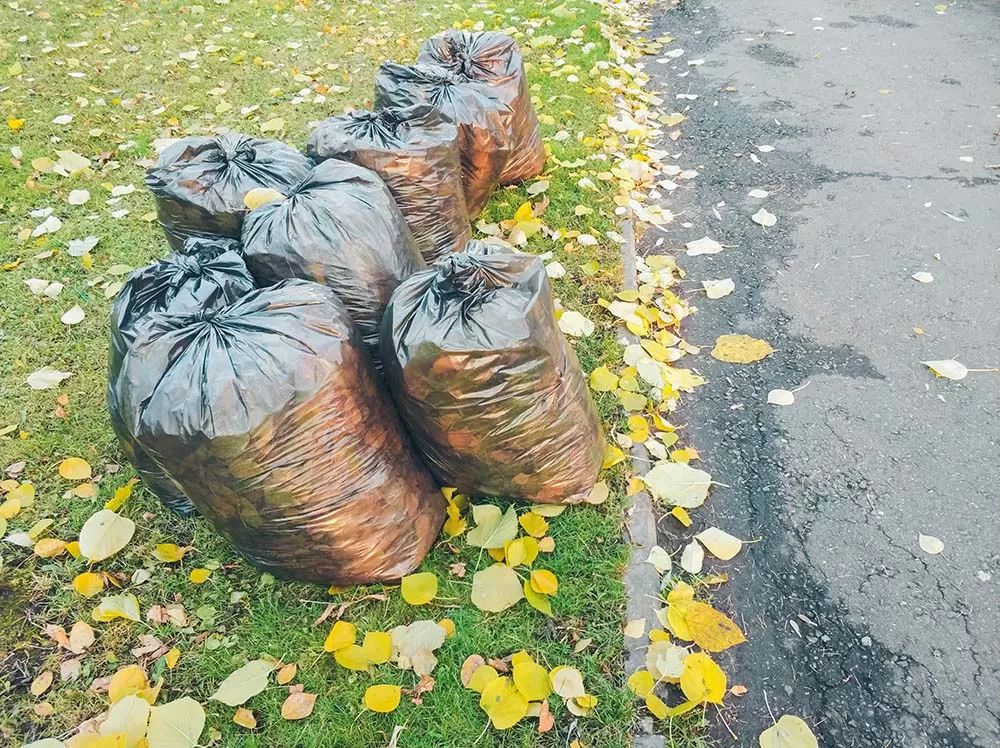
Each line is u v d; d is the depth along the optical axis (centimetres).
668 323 339
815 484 271
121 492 267
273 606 233
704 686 204
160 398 196
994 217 389
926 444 281
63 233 400
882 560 245
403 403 227
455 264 219
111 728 198
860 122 480
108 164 449
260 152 321
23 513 267
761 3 667
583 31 588
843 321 338
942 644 222
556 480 245
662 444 283
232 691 205
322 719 205
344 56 568
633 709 204
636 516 253
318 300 217
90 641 227
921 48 562
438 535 248
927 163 435
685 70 570
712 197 429
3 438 295
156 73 552
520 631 222
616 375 306
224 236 304
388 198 276
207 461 196
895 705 210
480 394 216
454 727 201
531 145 412
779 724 198
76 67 557
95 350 333
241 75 548
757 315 347
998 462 272
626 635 220
